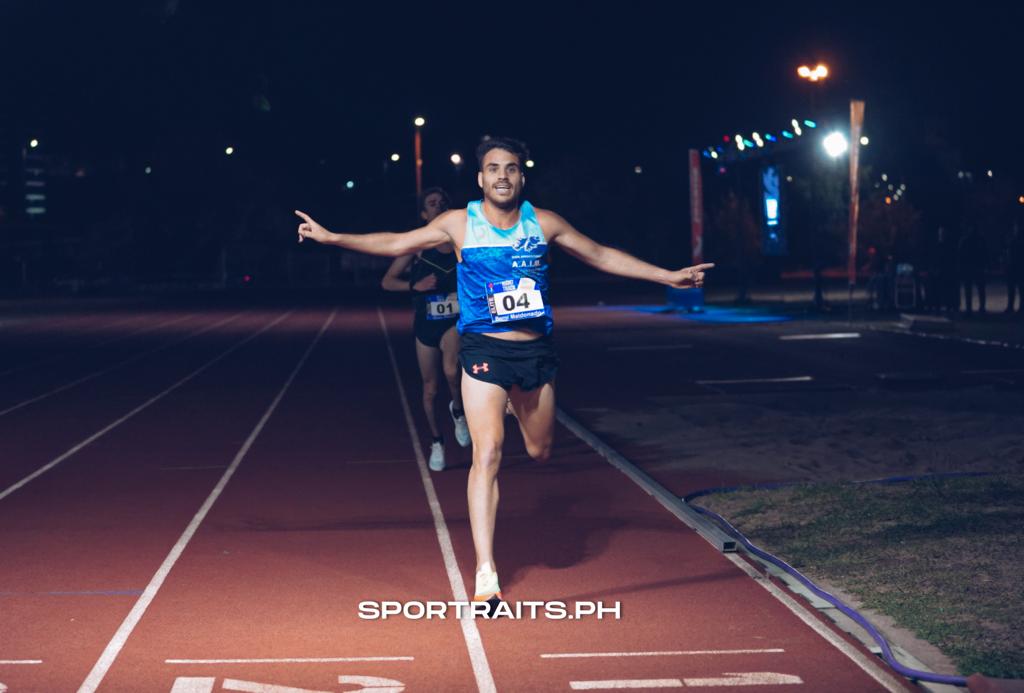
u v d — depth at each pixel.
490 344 6.35
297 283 70.06
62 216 82.50
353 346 25.11
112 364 21.55
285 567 7.00
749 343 23.34
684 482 9.53
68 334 30.33
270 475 10.11
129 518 8.42
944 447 10.67
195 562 7.14
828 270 71.25
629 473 9.77
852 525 7.64
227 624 5.86
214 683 4.99
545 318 6.42
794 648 5.40
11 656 5.36
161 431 12.87
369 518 8.35
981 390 14.78
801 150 34.03
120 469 10.50
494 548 7.41
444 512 8.54
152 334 29.92
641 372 18.44
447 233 6.34
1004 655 5.10
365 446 11.66
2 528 8.12
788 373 17.78
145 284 67.88
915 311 30.83
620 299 45.28
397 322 33.81
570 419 12.95
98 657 5.35
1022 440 10.79
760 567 6.82
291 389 16.94
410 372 19.23
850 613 5.79
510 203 6.26
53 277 67.62
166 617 5.98
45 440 12.30
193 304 47.41
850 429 11.84
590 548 7.38
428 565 7.04
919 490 8.67
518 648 5.45
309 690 4.90
